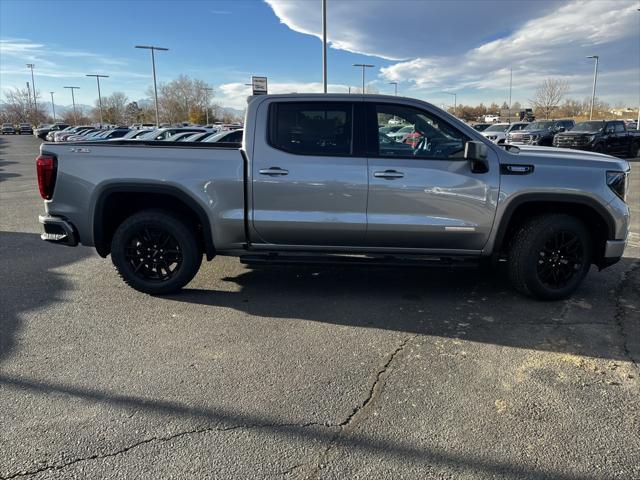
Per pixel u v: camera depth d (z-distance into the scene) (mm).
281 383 3307
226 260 6320
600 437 2746
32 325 4234
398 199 4559
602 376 3408
